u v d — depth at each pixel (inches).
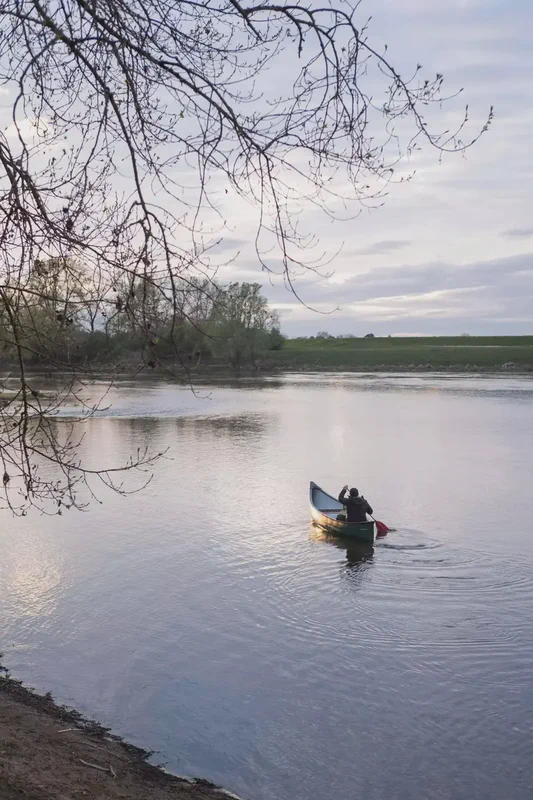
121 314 214.8
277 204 216.7
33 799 260.7
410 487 1010.7
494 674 445.4
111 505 873.5
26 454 237.5
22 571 621.9
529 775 348.8
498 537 747.4
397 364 4800.7
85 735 358.6
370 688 429.1
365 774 347.3
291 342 7155.5
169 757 352.2
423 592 586.9
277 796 327.9
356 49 205.2
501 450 1353.3
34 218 206.8
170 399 2386.8
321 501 904.3
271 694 420.2
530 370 4441.4
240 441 1451.8
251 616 534.6
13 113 202.2
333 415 1945.1
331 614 537.6
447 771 352.2
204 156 215.0
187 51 215.9
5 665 445.7
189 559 665.0
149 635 497.0
